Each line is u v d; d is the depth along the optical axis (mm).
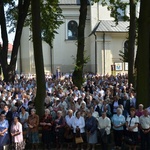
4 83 26578
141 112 13461
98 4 52219
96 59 49750
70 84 24047
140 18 14914
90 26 53062
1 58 26812
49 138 13781
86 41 53062
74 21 52844
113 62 50250
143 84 14945
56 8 27156
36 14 15672
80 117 13602
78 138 13398
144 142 12711
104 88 23500
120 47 50406
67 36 52625
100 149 13578
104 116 13250
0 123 13102
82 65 22438
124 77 34000
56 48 52312
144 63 14891
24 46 50750
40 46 15805
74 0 52812
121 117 13328
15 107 14797
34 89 22047
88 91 20922
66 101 17344
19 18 26266
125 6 27750
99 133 13211
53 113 14891
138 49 15078
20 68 50875
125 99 16250
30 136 13797
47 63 52312
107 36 49781
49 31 27750
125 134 13125
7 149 13086
